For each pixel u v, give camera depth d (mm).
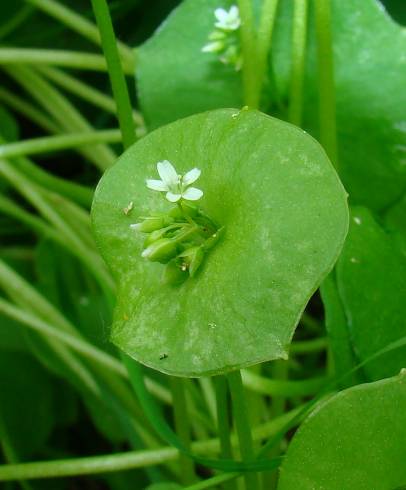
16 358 215
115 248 136
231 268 122
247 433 143
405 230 178
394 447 125
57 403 220
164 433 150
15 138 245
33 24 268
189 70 181
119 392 198
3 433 201
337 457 126
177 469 188
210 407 193
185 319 124
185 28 182
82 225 234
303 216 119
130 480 208
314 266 117
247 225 123
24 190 224
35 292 209
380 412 123
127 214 136
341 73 173
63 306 225
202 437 196
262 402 196
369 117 173
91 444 228
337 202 118
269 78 179
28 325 194
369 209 176
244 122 127
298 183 121
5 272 209
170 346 123
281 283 118
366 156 176
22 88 270
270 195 122
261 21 171
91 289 227
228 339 119
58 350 203
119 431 204
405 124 171
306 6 169
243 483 174
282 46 177
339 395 123
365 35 171
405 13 208
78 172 271
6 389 213
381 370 152
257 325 118
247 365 118
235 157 127
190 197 125
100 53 265
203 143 131
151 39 183
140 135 210
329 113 167
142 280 133
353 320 154
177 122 134
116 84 154
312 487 127
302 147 122
